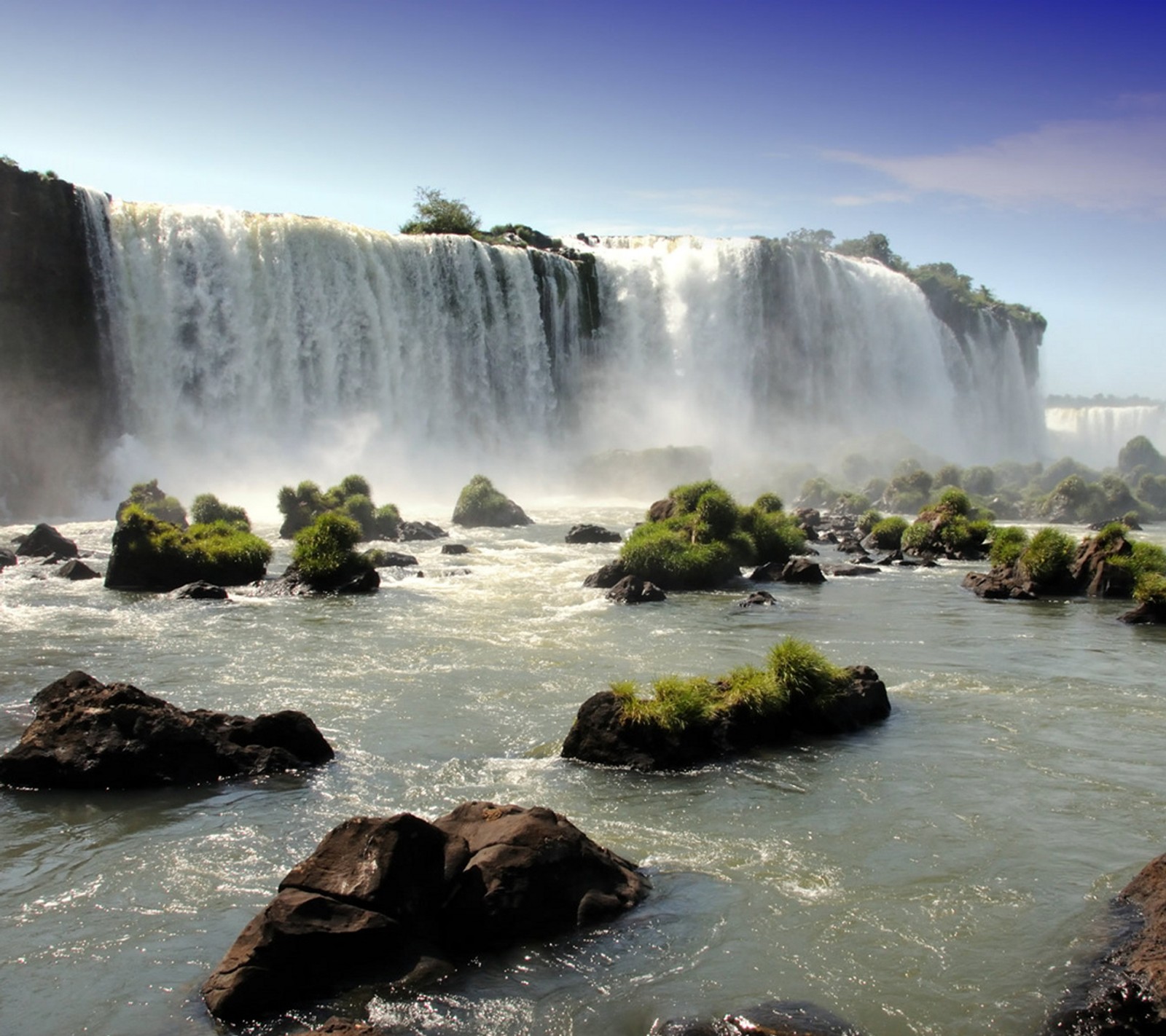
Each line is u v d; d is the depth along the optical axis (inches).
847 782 532.1
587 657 816.9
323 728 615.5
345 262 2409.0
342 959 334.0
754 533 1433.3
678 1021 311.4
